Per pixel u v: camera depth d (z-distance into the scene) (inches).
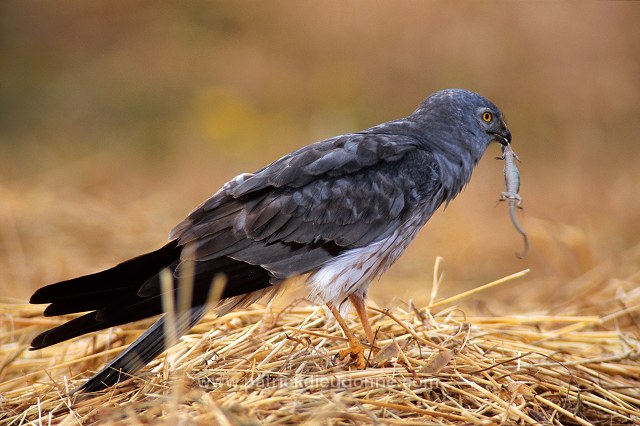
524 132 712.4
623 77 757.9
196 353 298.2
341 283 299.4
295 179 298.0
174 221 568.4
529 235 534.6
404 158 310.8
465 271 520.7
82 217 558.3
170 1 928.9
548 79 770.2
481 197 612.1
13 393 294.0
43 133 740.7
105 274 280.4
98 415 255.8
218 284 279.7
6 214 547.5
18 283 458.3
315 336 305.1
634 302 403.2
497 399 263.9
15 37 877.2
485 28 816.3
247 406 242.1
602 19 784.9
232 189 298.2
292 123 756.6
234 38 887.7
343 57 838.5
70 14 905.5
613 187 618.5
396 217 305.9
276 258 292.8
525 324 372.5
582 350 335.0
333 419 239.5
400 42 834.8
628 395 295.3
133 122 762.8
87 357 311.0
